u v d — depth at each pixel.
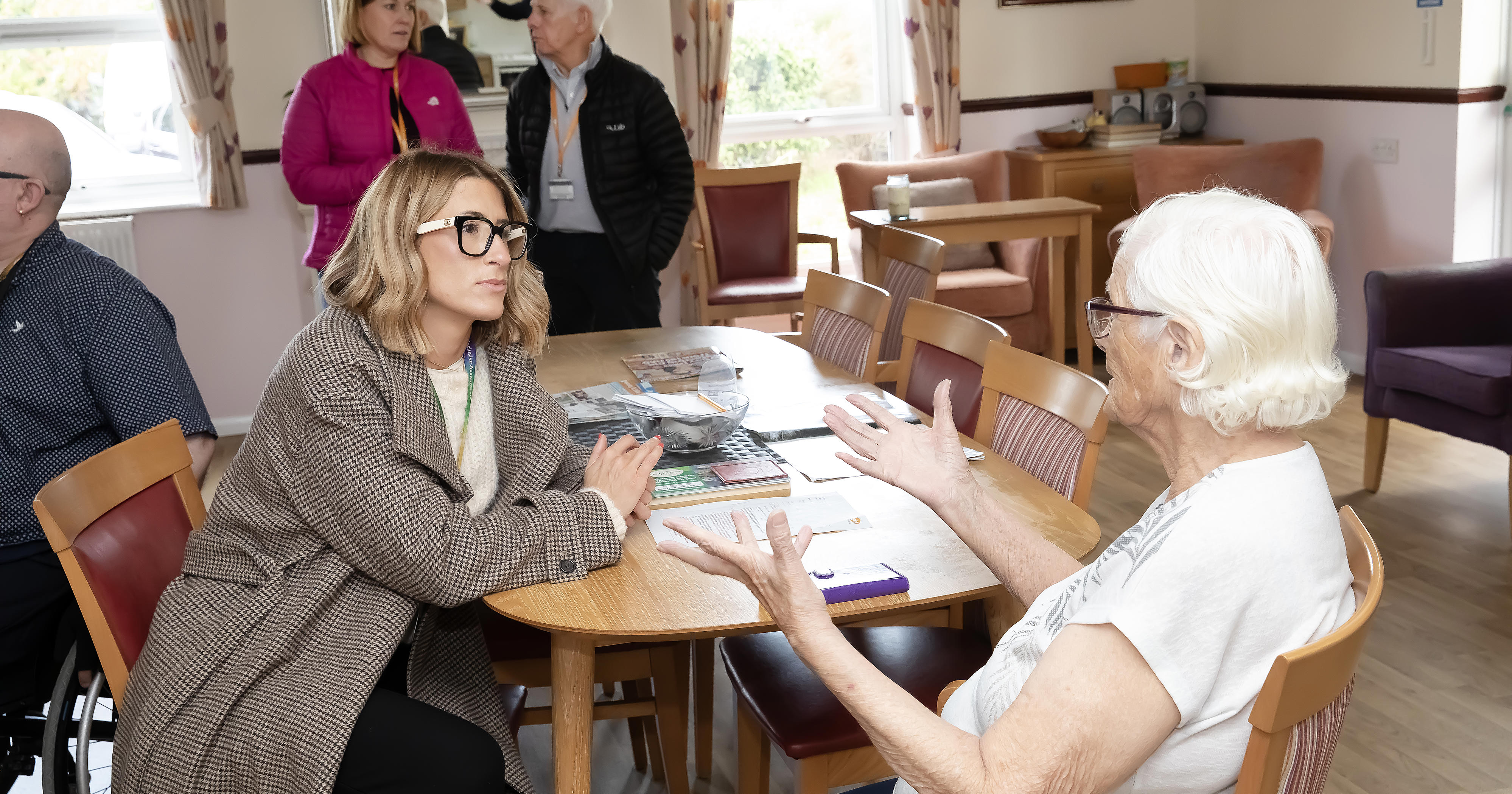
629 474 1.82
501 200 1.79
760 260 5.51
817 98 6.10
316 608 1.67
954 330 2.56
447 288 1.73
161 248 5.05
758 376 2.68
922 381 2.63
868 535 1.73
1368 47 5.12
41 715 2.26
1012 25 6.01
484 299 1.74
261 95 5.05
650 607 1.55
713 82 5.60
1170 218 1.15
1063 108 6.18
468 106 5.27
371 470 1.65
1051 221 4.82
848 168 5.62
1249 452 1.12
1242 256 1.08
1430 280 3.86
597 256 4.18
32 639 2.04
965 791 1.06
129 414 2.03
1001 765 1.05
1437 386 3.64
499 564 1.64
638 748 2.51
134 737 1.61
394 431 1.67
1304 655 0.96
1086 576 1.21
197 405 2.12
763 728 1.82
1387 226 5.13
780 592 1.20
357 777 1.61
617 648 2.15
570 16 3.93
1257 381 1.07
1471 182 4.78
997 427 2.27
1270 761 1.00
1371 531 3.65
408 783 1.61
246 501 1.75
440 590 1.63
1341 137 5.32
